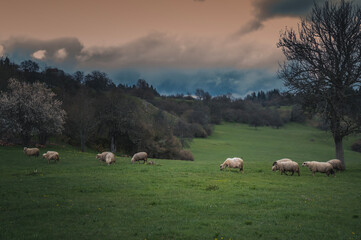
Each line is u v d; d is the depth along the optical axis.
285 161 31.03
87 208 15.09
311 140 136.88
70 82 148.12
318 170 28.02
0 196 18.19
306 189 21.03
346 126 33.06
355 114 32.06
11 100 52.31
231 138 142.75
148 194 18.83
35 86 57.84
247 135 153.88
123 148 79.75
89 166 33.56
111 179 24.50
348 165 38.50
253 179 25.39
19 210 14.98
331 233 11.66
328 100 32.19
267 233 11.65
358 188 21.58
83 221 13.03
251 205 16.16
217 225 12.55
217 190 20.19
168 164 37.91
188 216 13.96
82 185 21.75
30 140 58.81
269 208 15.64
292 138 144.50
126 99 84.62
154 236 11.12
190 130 113.12
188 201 16.75
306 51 32.56
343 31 30.69
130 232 11.59
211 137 144.88
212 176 26.77
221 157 89.31
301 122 199.38
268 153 99.88
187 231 11.66
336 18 30.98
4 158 38.50
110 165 34.34
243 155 94.00
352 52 30.53
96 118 75.75
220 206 15.84
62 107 75.56
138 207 15.56
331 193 19.72
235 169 32.28
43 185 21.72
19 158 39.06
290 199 17.72
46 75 138.12
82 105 70.56
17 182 23.00
